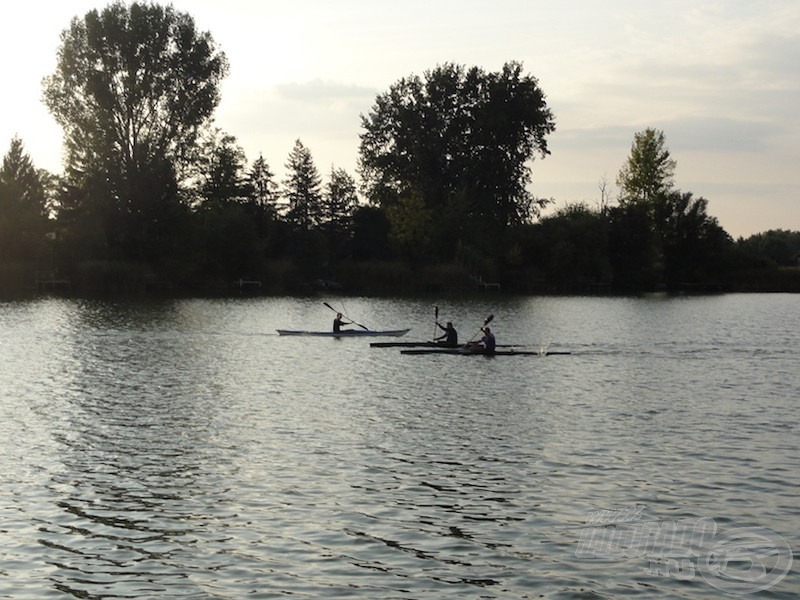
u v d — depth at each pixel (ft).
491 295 352.08
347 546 51.93
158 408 92.84
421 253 385.09
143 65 307.17
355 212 399.44
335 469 67.77
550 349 153.48
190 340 164.04
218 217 355.15
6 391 103.30
